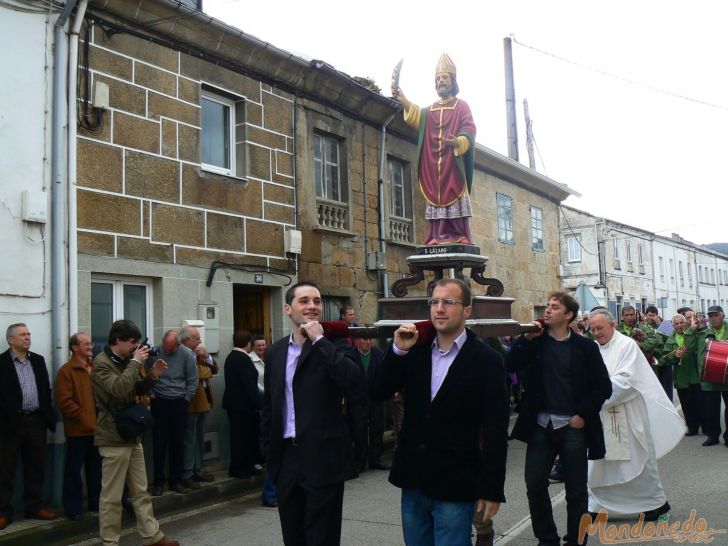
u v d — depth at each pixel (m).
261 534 6.70
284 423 4.18
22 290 7.29
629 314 11.71
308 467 4.04
